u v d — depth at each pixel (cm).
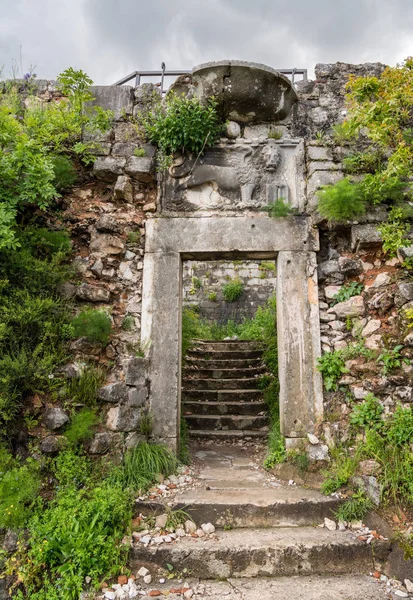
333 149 439
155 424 394
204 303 1030
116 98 454
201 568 279
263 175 439
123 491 324
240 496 337
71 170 431
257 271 1055
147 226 429
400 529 299
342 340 407
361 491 330
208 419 562
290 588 267
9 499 291
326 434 388
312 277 419
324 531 311
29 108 459
